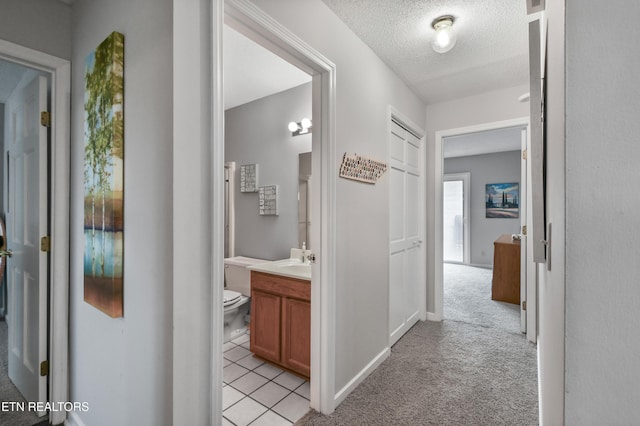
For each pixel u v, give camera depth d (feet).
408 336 9.55
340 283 6.23
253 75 9.20
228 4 3.99
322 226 5.93
